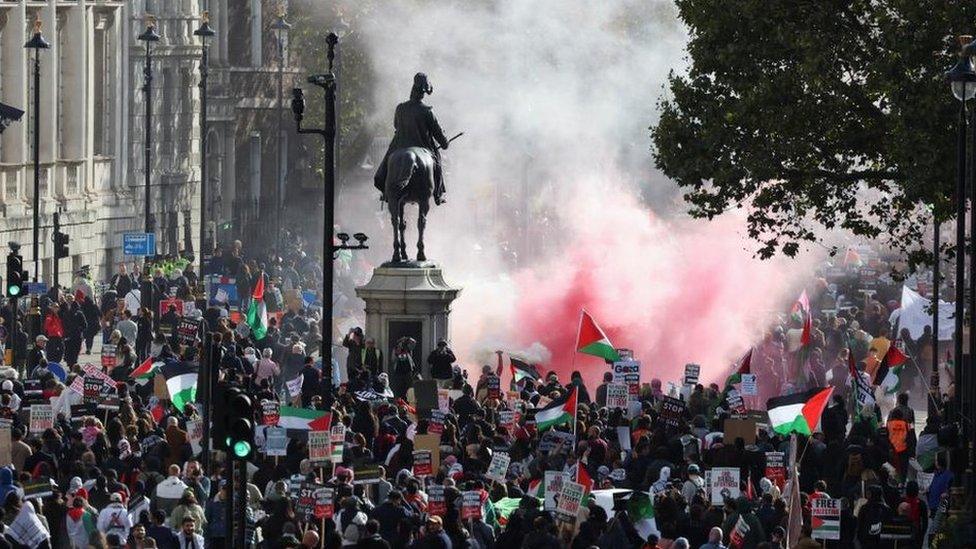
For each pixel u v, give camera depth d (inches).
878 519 3843.5
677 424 4377.5
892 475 4160.9
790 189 5137.8
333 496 3627.0
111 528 3565.5
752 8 5073.8
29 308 6638.8
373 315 5880.9
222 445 3181.6
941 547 3501.5
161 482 3796.8
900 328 6318.9
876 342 5595.5
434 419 4200.3
